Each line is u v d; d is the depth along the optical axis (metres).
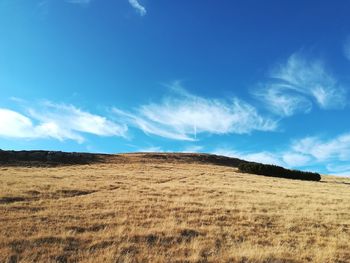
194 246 14.52
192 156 93.06
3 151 67.38
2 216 17.53
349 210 25.33
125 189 30.97
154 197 26.16
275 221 20.27
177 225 17.64
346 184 58.44
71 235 14.97
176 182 40.62
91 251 13.41
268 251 14.34
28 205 20.70
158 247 14.34
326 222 20.73
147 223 17.94
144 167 63.16
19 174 40.91
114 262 12.29
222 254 13.94
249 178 51.25
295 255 14.35
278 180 51.09
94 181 36.03
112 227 16.83
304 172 63.09
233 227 18.23
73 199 23.78
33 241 13.99
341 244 16.42
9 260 11.96
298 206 25.70
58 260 12.44
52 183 31.56
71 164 66.50
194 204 24.12
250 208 23.66
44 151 72.31
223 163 91.75
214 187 35.34
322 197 31.95
